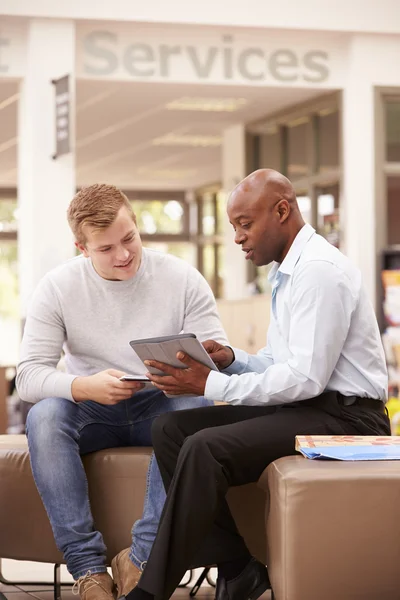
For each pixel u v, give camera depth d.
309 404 3.49
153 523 3.48
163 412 3.89
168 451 3.48
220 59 10.63
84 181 19.44
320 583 3.00
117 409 3.85
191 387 3.44
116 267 3.77
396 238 11.82
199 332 3.94
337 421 3.44
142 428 3.89
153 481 3.54
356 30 10.65
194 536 3.18
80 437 3.75
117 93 11.39
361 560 3.01
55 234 9.95
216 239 19.33
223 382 3.39
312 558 3.00
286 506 3.01
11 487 3.82
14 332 26.17
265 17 10.37
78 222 3.72
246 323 8.96
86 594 3.49
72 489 3.59
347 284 3.42
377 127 11.03
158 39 10.42
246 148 13.68
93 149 15.88
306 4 10.48
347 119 11.07
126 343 3.90
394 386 9.90
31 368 3.81
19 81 10.23
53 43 9.94
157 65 10.43
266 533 3.38
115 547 3.74
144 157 16.72
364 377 3.49
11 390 10.80
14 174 18.42
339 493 3.00
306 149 12.30
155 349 3.38
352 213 11.15
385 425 3.54
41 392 3.74
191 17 10.19
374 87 10.97
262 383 3.38
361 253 11.14
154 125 13.86
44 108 9.94
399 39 10.98
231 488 3.73
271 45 10.80
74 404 3.73
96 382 3.63
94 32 10.23
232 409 3.62
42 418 3.62
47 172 9.93
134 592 3.16
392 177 11.38
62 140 9.77
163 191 20.39
